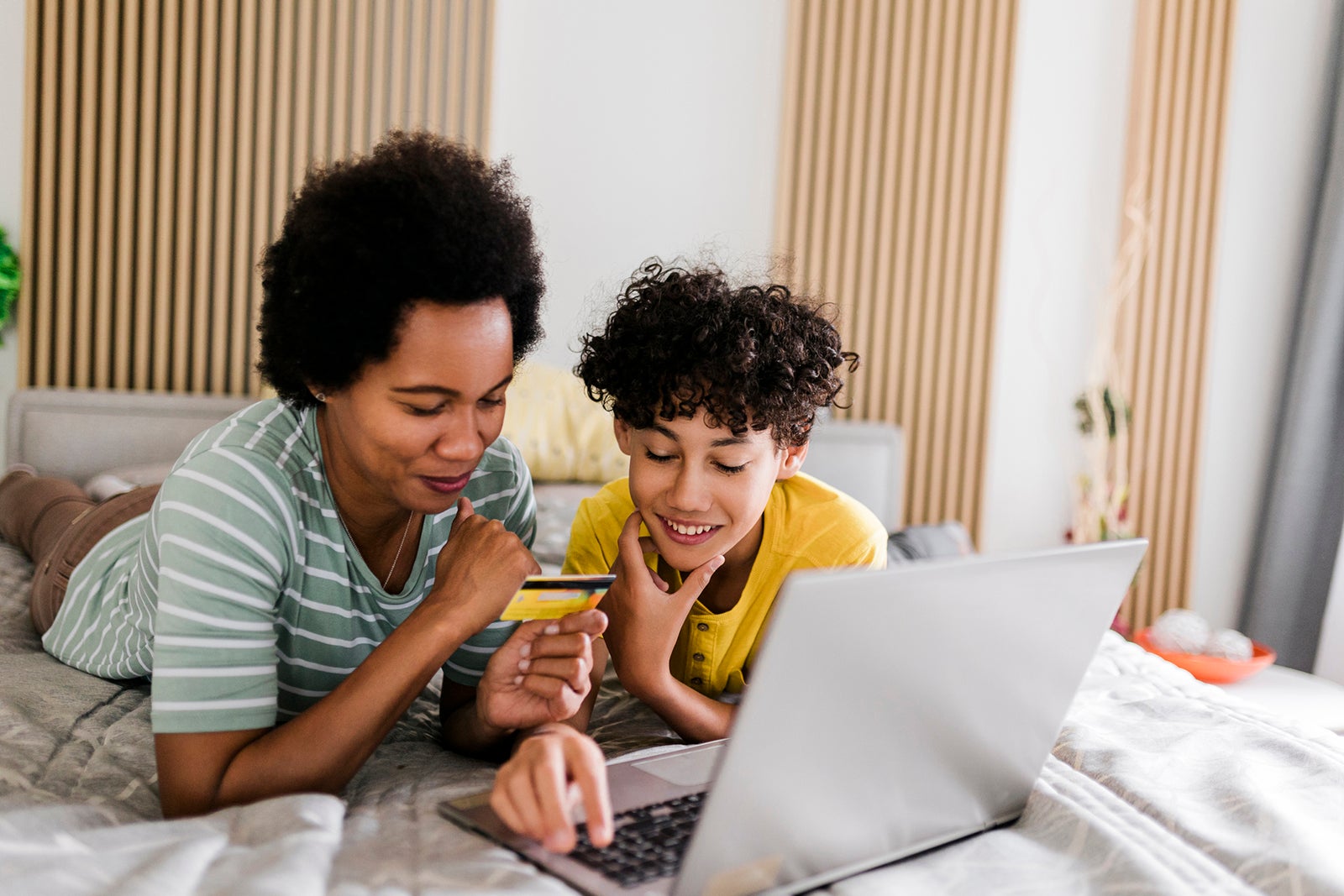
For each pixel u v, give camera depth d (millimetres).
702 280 1039
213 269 2598
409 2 2631
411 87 2629
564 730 750
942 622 608
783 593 510
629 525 1010
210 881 597
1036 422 3041
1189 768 917
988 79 2896
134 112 2502
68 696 1093
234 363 2596
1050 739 791
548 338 2729
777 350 991
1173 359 3051
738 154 2803
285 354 805
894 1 2848
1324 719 1948
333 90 2607
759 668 522
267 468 838
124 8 2492
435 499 822
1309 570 2912
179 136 2553
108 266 2525
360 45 2588
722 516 1012
